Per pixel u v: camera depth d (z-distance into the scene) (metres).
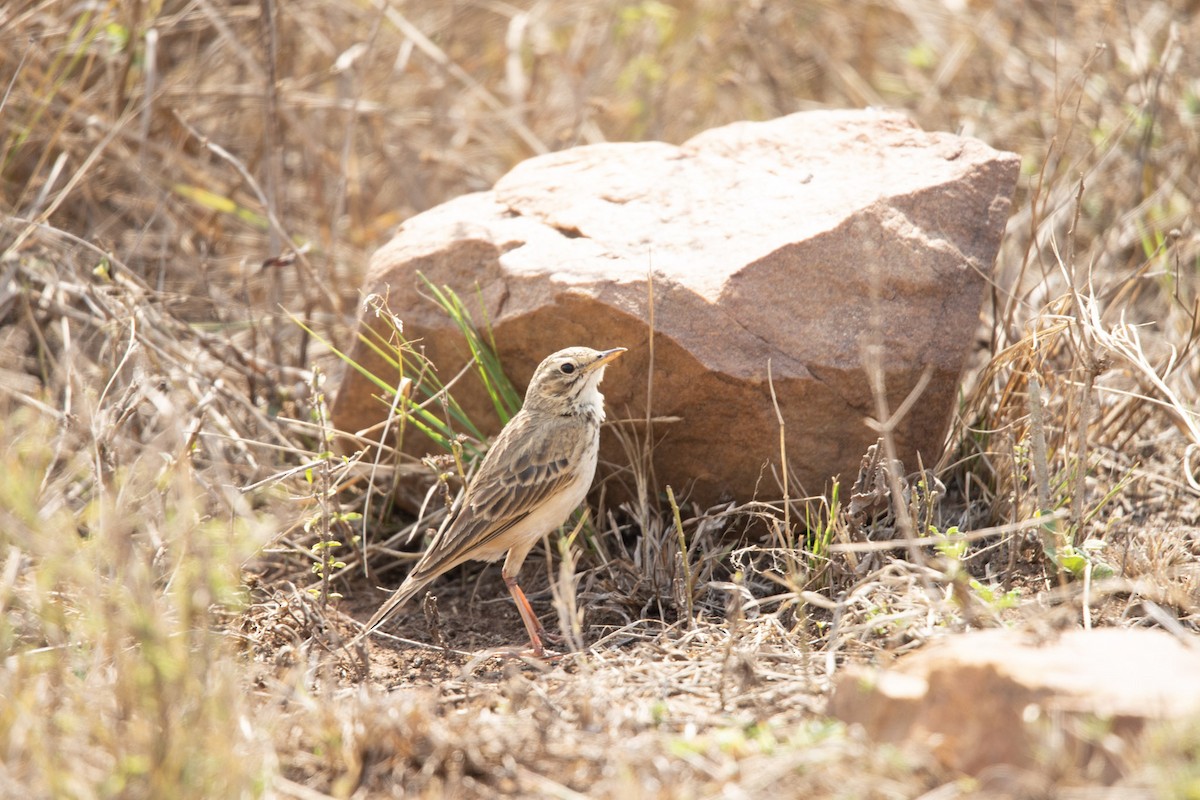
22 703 7.52
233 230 17.20
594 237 11.38
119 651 7.67
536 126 19.42
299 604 10.39
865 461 10.27
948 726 7.17
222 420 12.79
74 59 15.38
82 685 8.10
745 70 20.73
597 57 20.33
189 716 7.21
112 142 15.73
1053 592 9.76
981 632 8.24
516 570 10.84
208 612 8.77
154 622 7.64
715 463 11.09
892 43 21.92
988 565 10.45
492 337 11.27
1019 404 11.71
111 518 8.82
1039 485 10.27
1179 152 16.41
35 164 15.72
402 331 11.33
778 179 11.84
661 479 11.45
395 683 9.74
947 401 10.86
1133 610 9.49
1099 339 10.78
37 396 13.14
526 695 8.72
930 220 11.10
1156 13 18.98
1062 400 11.95
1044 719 6.75
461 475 11.09
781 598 9.66
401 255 11.95
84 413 11.46
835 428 10.74
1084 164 16.34
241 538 8.59
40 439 9.88
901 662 7.89
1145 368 10.69
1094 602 9.61
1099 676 6.96
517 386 11.70
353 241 16.89
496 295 11.27
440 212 12.54
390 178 18.44
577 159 12.87
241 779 6.97
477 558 10.90
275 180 16.28
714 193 11.77
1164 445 12.31
